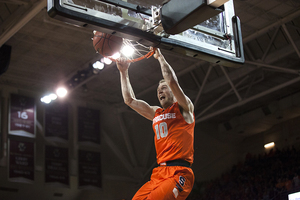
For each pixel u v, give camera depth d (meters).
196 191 24.92
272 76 21.67
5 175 19.72
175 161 4.03
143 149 24.83
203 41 4.66
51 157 21.48
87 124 23.41
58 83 21.66
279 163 22.58
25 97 21.59
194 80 22.69
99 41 4.48
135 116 25.30
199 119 22.23
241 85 22.62
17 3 14.54
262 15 16.80
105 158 23.34
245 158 26.31
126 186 23.44
